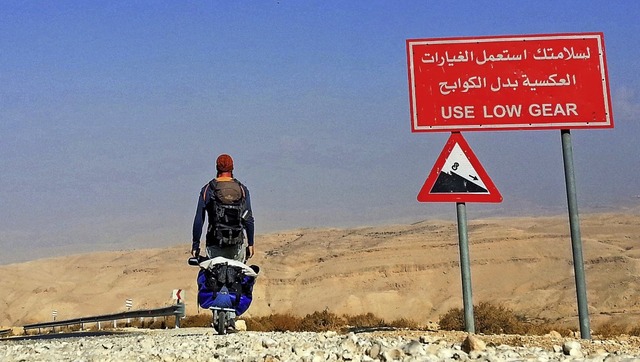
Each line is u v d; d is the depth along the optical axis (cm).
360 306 10219
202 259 1272
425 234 13462
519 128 1283
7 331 5050
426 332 1261
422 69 1302
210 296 1256
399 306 10094
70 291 14850
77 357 1070
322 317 2459
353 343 948
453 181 1279
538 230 14900
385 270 11950
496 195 1266
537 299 8362
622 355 814
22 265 17362
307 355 870
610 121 1278
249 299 1293
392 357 837
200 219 1262
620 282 8788
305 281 12044
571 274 10831
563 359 791
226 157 1265
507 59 1295
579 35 1295
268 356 886
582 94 1284
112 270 16312
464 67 1298
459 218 1279
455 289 11288
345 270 12081
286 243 15400
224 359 919
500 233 12600
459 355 812
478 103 1291
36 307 14188
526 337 1157
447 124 1289
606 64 1289
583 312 1223
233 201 1238
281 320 2656
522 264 11619
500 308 1945
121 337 1673
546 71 1288
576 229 1237
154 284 14325
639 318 5172
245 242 1283
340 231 15388
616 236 13738
